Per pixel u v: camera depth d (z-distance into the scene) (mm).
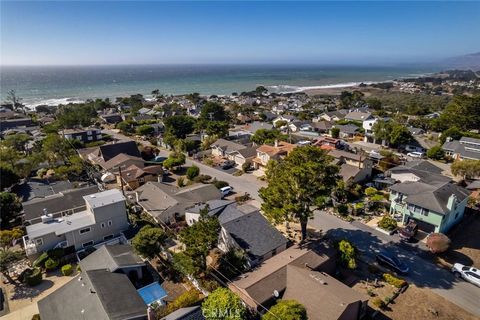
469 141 66750
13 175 45500
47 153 56250
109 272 25734
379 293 26344
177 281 27938
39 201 37781
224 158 65250
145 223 37438
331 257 28438
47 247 31453
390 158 59406
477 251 32469
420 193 36781
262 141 74250
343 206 39656
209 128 80562
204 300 23953
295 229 36969
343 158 55594
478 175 49062
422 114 118812
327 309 21609
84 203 39031
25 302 25688
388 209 41281
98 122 110062
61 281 28359
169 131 79938
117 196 36375
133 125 100562
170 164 58344
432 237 31516
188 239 27594
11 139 66438
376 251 32469
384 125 76625
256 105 152000
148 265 30281
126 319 20594
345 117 105750
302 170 28516
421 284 27625
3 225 36938
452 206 34406
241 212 35906
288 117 108250
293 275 25328
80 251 32125
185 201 40969
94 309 21141
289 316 19656
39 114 119125
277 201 30469
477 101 81875
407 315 24141
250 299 23203
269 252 30469
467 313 24375
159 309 23281
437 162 63562
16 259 28594
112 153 62406
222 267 28750
